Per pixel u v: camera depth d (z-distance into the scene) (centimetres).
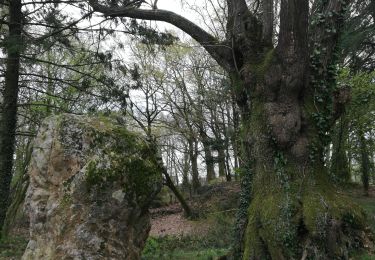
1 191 1320
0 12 1562
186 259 908
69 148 600
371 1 1686
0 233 1227
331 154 1669
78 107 1641
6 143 1343
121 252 577
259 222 679
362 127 1525
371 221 1021
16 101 1378
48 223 580
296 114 715
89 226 566
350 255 635
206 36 873
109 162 584
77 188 573
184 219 2125
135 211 599
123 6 1060
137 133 661
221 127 2575
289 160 705
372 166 2197
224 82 2000
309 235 625
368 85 1401
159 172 634
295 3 690
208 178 3150
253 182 736
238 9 803
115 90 1406
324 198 662
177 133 2727
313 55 755
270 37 791
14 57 1302
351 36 1591
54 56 1786
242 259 698
